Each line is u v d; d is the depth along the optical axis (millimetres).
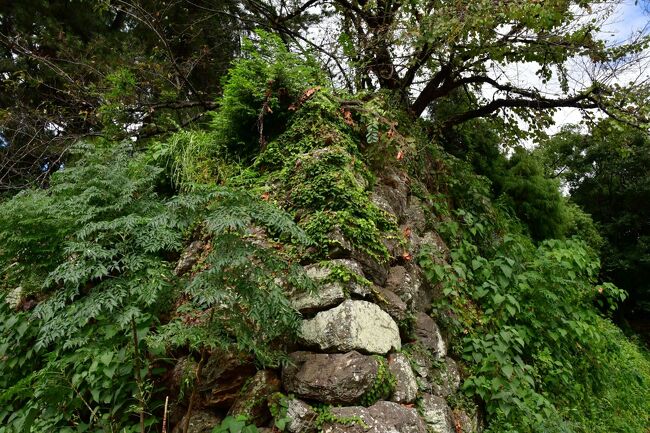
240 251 2273
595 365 4668
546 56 5895
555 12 4984
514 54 5859
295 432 2455
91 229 2451
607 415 4383
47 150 6258
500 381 3254
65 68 6762
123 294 2381
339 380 2527
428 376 3082
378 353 2771
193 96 7586
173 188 4281
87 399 2713
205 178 4047
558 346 4160
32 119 6344
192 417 2707
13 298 3891
